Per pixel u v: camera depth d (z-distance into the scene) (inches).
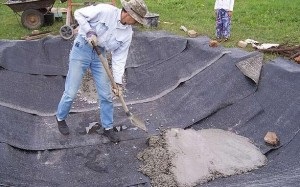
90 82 242.8
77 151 191.0
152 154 183.3
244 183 156.8
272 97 204.1
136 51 264.7
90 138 199.5
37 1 286.2
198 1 349.7
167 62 254.8
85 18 169.5
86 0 348.8
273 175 161.8
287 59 227.3
